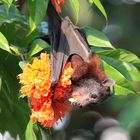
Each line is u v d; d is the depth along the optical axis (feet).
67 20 38.86
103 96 35.99
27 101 39.47
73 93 35.68
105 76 36.58
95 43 38.24
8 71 38.96
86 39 38.34
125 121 54.34
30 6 35.09
